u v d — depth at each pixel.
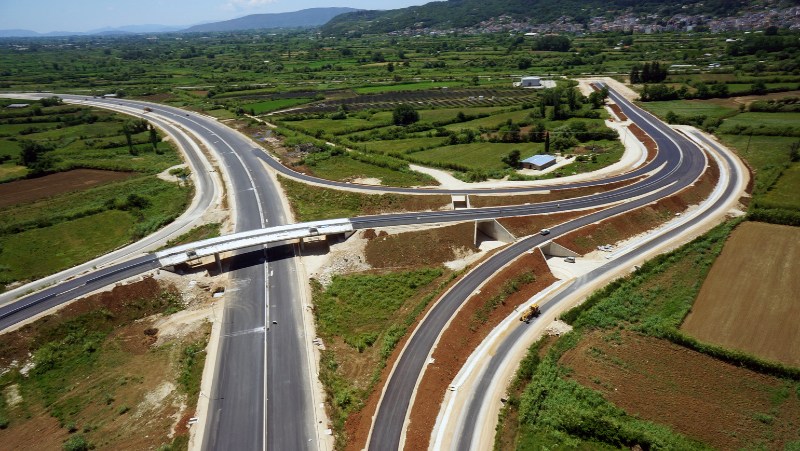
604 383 56.91
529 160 129.88
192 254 81.19
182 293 77.56
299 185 118.94
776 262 79.06
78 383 60.31
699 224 96.69
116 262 85.19
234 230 97.56
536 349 63.31
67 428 53.03
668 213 102.31
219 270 84.19
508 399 55.25
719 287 73.75
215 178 128.88
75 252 90.69
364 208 106.56
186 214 107.00
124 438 51.28
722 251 84.00
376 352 65.56
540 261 84.56
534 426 51.59
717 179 119.69
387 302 76.81
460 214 99.75
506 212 100.62
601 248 89.88
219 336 67.44
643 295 74.12
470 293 75.00
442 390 57.34
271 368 60.75
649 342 63.44
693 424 50.69
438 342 64.69
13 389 59.47
